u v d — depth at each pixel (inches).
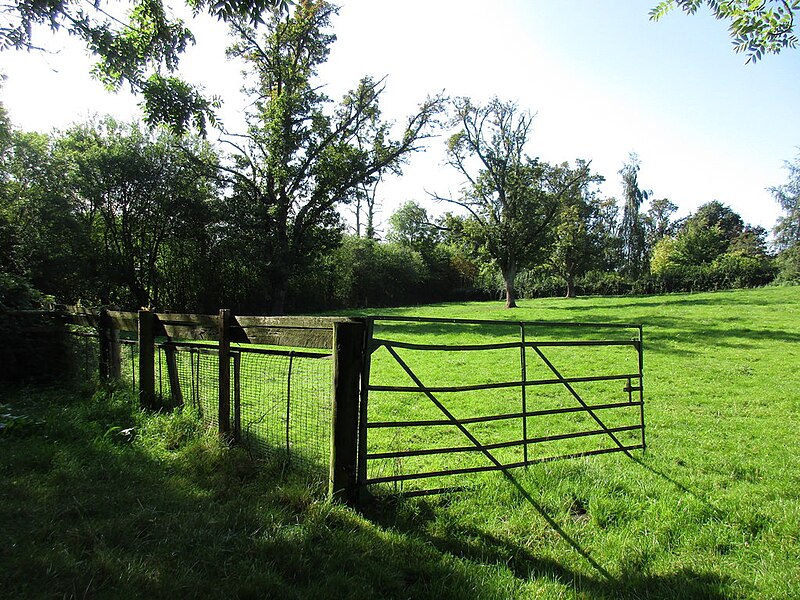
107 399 266.5
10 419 217.5
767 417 300.0
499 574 122.7
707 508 164.7
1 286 325.4
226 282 1278.3
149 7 342.0
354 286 1879.9
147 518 140.3
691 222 2886.3
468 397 354.0
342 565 121.5
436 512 157.9
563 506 165.6
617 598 116.0
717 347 585.9
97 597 103.8
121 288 1069.8
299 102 1139.3
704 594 118.3
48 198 910.4
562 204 1534.2
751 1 171.8
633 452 232.1
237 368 207.8
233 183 1173.1
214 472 178.1
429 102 1222.9
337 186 1233.4
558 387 390.3
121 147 1002.1
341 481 155.3
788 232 1803.6
